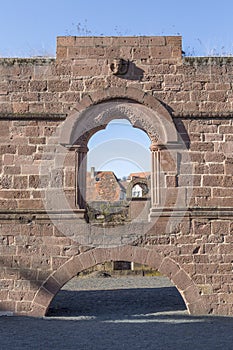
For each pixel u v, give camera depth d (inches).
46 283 514.0
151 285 877.8
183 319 499.2
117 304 650.2
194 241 523.8
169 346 386.3
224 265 521.0
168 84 550.0
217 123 544.7
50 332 440.1
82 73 549.0
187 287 516.1
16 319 496.1
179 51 556.7
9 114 538.6
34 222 524.4
